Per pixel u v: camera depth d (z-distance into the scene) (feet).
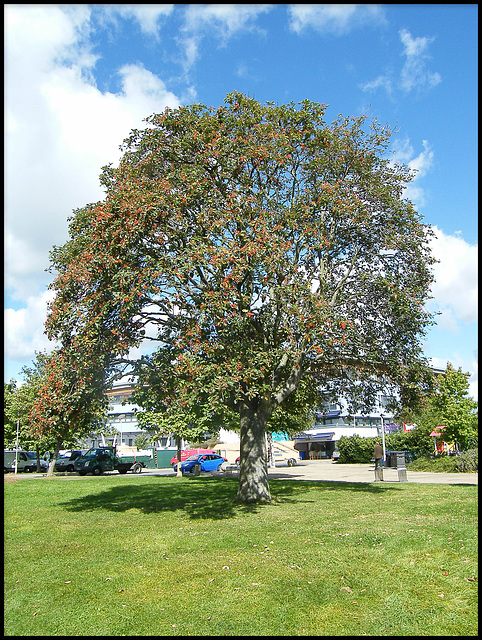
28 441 127.75
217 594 21.49
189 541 31.09
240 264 40.45
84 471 116.37
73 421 45.55
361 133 54.75
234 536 31.94
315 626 18.10
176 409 44.19
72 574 24.84
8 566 26.53
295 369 49.42
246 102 48.93
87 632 18.13
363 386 60.23
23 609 20.39
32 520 41.01
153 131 48.93
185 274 40.63
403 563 24.41
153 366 46.03
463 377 97.09
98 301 41.24
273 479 81.10
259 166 47.44
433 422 116.57
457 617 18.28
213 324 40.04
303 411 71.20
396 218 52.21
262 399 48.47
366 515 38.01
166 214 42.32
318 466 147.64
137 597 21.48
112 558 27.68
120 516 42.19
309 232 46.85
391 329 52.75
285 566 24.94
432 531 30.09
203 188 44.34
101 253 40.83
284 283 46.14
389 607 19.42
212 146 45.39
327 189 48.06
